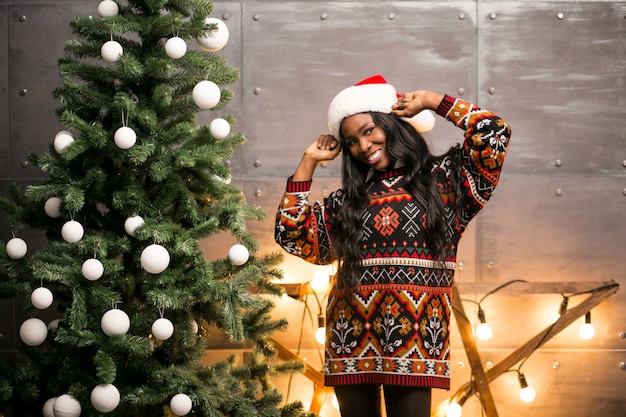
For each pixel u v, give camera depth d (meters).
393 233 2.14
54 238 2.43
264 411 2.37
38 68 3.17
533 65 3.14
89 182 2.21
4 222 3.17
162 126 2.39
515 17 3.15
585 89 3.15
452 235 2.20
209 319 2.39
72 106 2.32
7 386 2.21
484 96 3.15
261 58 3.15
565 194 3.15
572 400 3.13
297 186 2.28
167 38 2.36
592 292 3.05
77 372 2.21
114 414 2.20
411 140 2.22
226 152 2.34
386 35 3.14
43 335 2.21
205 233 2.26
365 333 2.15
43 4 3.16
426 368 2.10
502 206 3.16
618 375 3.13
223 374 2.44
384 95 2.25
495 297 3.14
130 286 2.29
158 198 2.26
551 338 3.10
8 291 2.24
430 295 2.14
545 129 3.15
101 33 2.30
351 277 2.16
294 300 3.15
